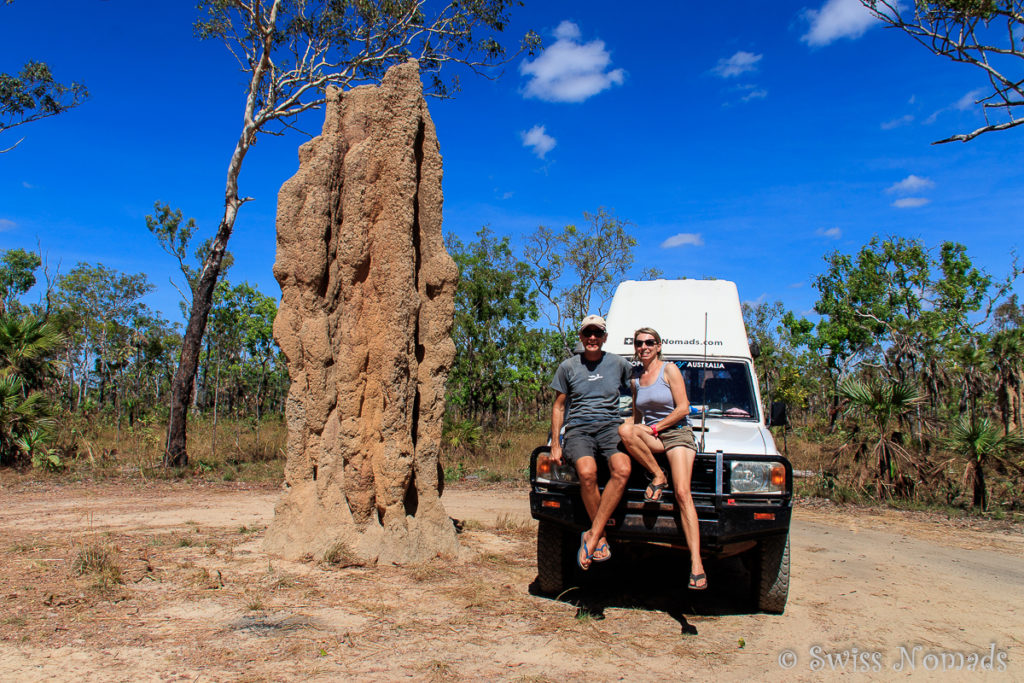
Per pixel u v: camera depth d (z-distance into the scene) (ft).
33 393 51.85
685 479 16.63
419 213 23.66
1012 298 105.09
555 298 97.09
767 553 17.94
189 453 55.42
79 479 43.50
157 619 15.64
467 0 57.41
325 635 14.92
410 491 23.08
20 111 69.00
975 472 38.93
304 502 22.31
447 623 16.17
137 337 118.42
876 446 41.60
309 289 22.21
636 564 23.49
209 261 51.55
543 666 13.70
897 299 116.78
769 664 14.39
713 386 23.58
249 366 126.41
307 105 58.34
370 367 22.13
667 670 13.80
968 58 36.29
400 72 22.91
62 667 12.64
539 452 19.30
